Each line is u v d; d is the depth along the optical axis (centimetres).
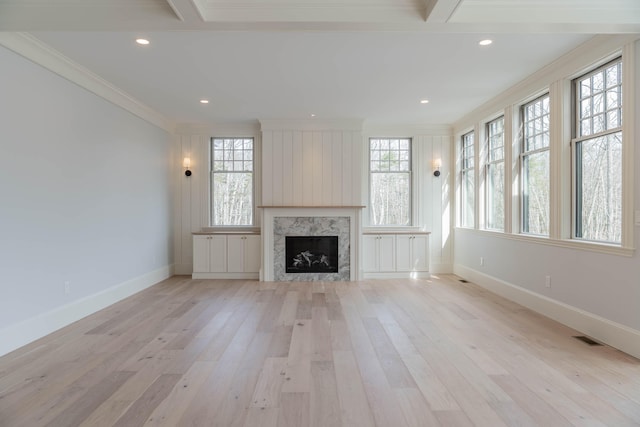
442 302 442
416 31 264
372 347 298
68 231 361
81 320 371
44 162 330
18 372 252
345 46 320
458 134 608
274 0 248
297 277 578
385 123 617
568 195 355
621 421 193
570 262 346
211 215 629
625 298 286
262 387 231
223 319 375
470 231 566
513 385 233
